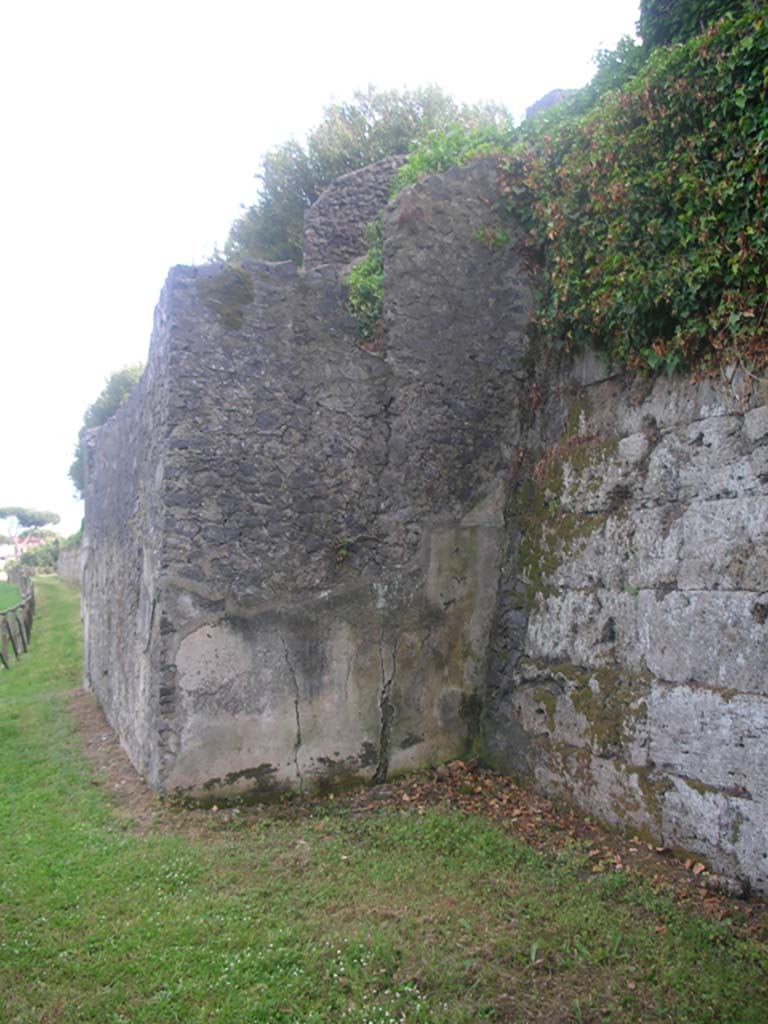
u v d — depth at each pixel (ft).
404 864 13.35
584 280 16.80
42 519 294.46
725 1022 8.98
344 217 36.01
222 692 16.48
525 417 19.30
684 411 14.35
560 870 13.14
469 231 19.54
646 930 11.09
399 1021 9.06
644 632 14.57
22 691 32.48
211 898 12.12
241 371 17.22
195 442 16.63
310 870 13.17
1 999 9.66
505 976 9.93
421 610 18.53
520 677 17.80
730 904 11.72
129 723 20.30
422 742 18.40
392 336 18.86
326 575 17.66
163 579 16.17
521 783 17.28
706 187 13.56
